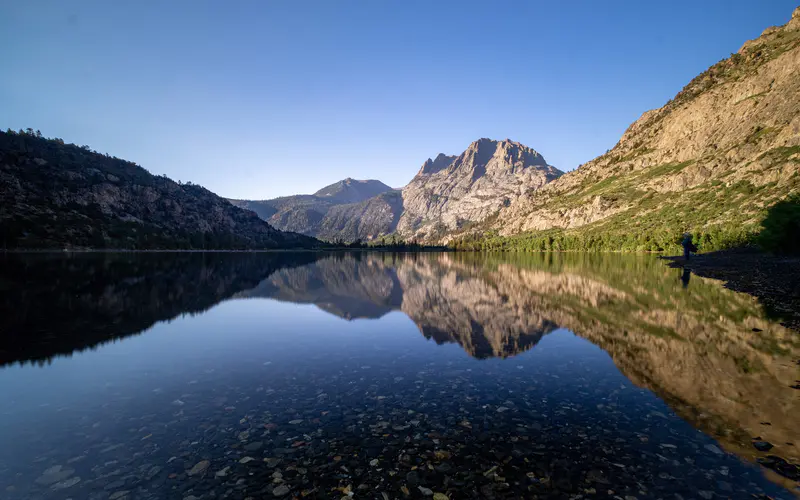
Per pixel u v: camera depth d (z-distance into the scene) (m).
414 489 6.46
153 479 6.66
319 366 13.04
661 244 123.00
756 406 9.66
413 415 9.21
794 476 6.73
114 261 79.44
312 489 6.44
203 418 8.97
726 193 157.88
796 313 21.89
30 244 144.12
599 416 9.16
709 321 20.11
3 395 10.26
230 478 6.71
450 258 127.69
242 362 13.38
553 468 7.04
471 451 7.60
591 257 108.44
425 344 16.17
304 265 83.00
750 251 83.12
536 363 13.41
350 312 24.20
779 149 162.75
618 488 6.48
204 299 28.86
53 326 18.55
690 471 6.93
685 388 10.95
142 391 10.64
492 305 26.97
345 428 8.54
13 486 6.39
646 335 17.42
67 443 7.80
